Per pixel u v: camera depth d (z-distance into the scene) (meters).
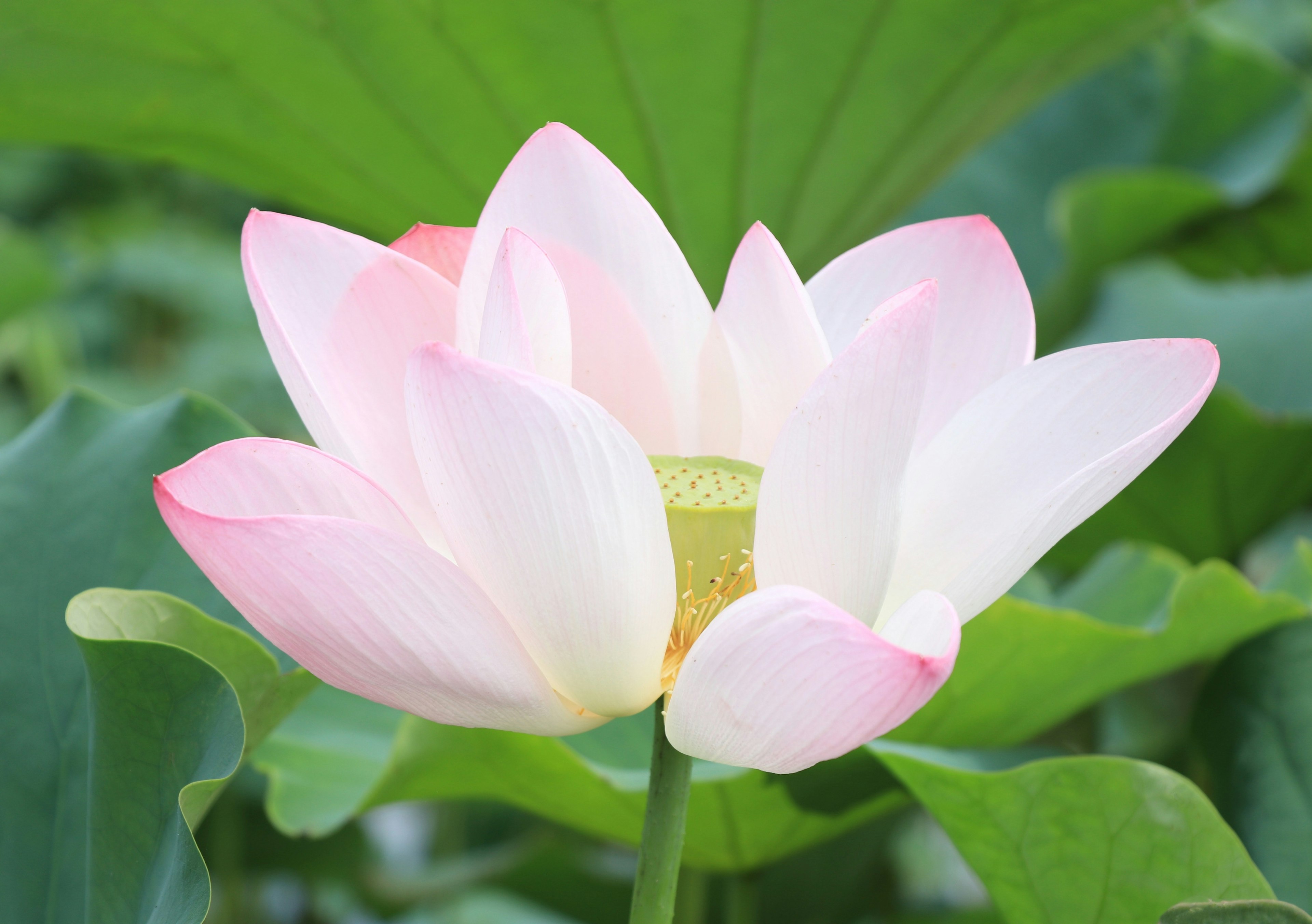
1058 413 1.15
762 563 1.13
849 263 1.21
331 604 1.10
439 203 1.95
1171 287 2.49
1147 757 1.85
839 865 2.01
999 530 1.14
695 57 1.67
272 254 1.17
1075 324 2.88
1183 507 2.10
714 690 1.10
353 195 2.00
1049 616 1.32
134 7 1.64
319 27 1.65
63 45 1.70
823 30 1.65
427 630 1.10
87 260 3.97
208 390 3.51
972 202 3.26
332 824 1.43
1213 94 3.27
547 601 1.11
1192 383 1.14
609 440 1.10
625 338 1.19
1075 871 1.22
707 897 1.91
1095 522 2.18
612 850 2.46
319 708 1.70
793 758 1.11
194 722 1.18
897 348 1.10
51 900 1.22
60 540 1.29
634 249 1.18
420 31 1.64
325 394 1.16
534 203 1.18
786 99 1.74
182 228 5.00
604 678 1.12
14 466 1.30
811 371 1.17
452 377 1.09
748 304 1.18
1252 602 1.32
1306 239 2.80
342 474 1.12
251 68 1.74
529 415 1.09
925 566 1.15
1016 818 1.22
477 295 1.16
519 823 2.71
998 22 1.68
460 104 1.76
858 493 1.12
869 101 1.77
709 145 1.80
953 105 1.83
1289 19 4.19
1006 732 1.44
